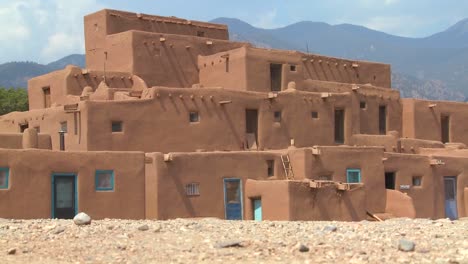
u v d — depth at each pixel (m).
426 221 22.95
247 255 14.34
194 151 36.53
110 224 19.33
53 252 14.85
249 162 34.44
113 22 43.56
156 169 31.17
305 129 40.91
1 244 15.82
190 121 36.59
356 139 43.56
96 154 28.16
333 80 48.09
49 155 26.95
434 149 45.97
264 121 39.22
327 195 32.97
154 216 31.12
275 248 15.11
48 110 36.53
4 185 25.91
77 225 18.97
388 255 14.37
